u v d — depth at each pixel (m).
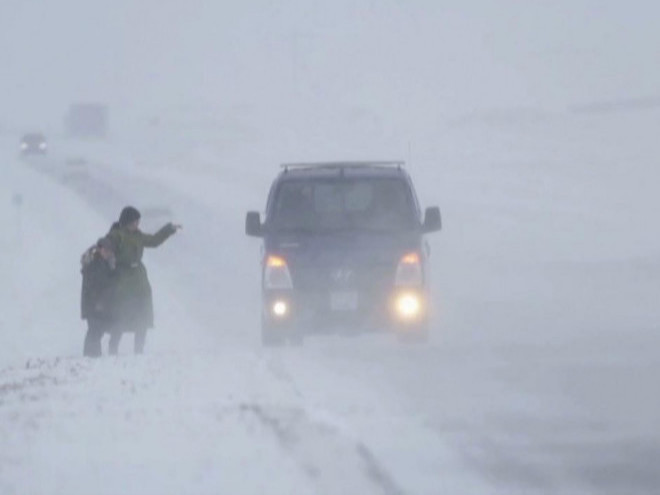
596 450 37.69
